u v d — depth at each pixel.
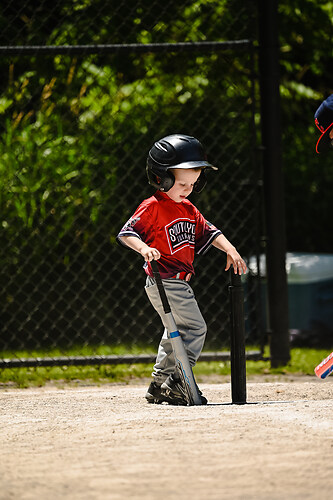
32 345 19.72
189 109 21.11
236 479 7.53
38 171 19.03
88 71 20.67
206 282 21.56
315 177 28.33
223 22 22.62
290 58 28.20
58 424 10.26
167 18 22.25
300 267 22.12
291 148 28.30
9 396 13.39
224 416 10.17
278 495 7.07
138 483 7.46
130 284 20.66
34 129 19.44
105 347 19.98
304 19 26.33
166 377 11.66
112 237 19.92
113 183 19.69
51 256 19.52
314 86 30.89
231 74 22.16
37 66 20.75
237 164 20.83
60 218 19.06
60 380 15.61
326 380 15.02
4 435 9.73
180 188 11.31
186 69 22.09
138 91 21.09
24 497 7.14
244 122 21.39
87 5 21.27
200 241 11.76
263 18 16.11
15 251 18.95
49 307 19.81
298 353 19.59
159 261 11.38
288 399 12.41
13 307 19.45
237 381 11.60
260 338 16.22
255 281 17.30
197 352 11.55
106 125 19.86
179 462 8.12
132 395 12.98
